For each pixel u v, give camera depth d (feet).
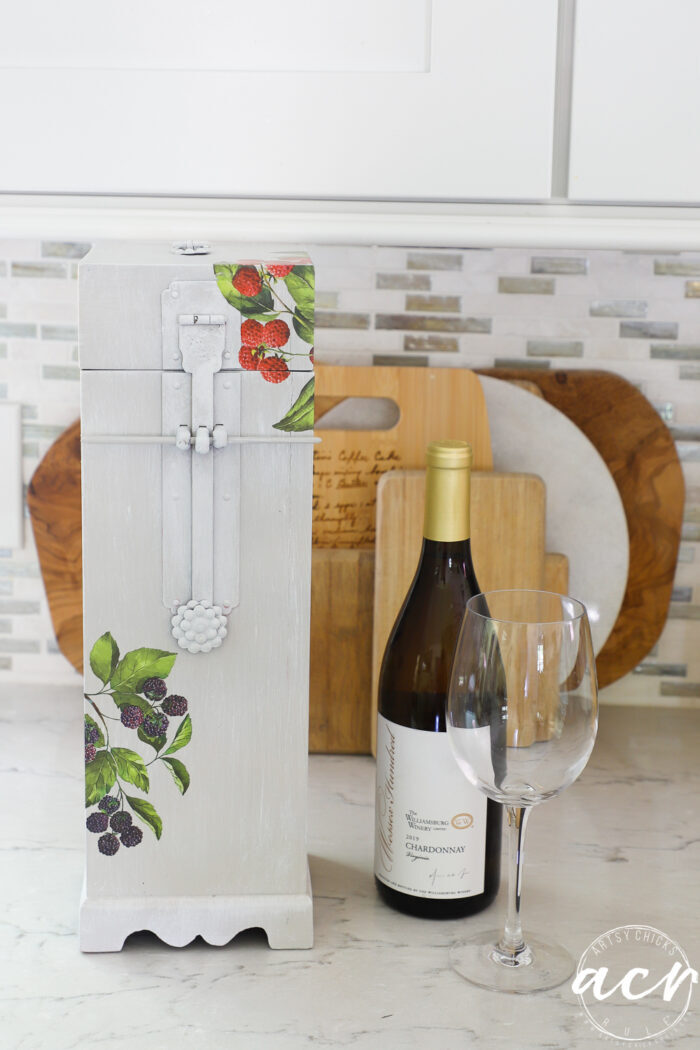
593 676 2.50
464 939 2.74
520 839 2.62
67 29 2.77
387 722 2.77
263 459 2.45
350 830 3.22
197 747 2.58
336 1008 2.49
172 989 2.55
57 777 3.48
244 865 2.65
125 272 2.35
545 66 2.79
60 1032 2.40
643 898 2.92
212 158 2.84
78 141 2.83
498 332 3.85
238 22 2.76
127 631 2.52
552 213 2.93
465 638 2.48
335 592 3.59
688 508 3.97
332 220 2.91
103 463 2.44
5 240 3.81
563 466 3.82
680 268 3.79
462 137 2.83
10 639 4.08
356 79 2.79
